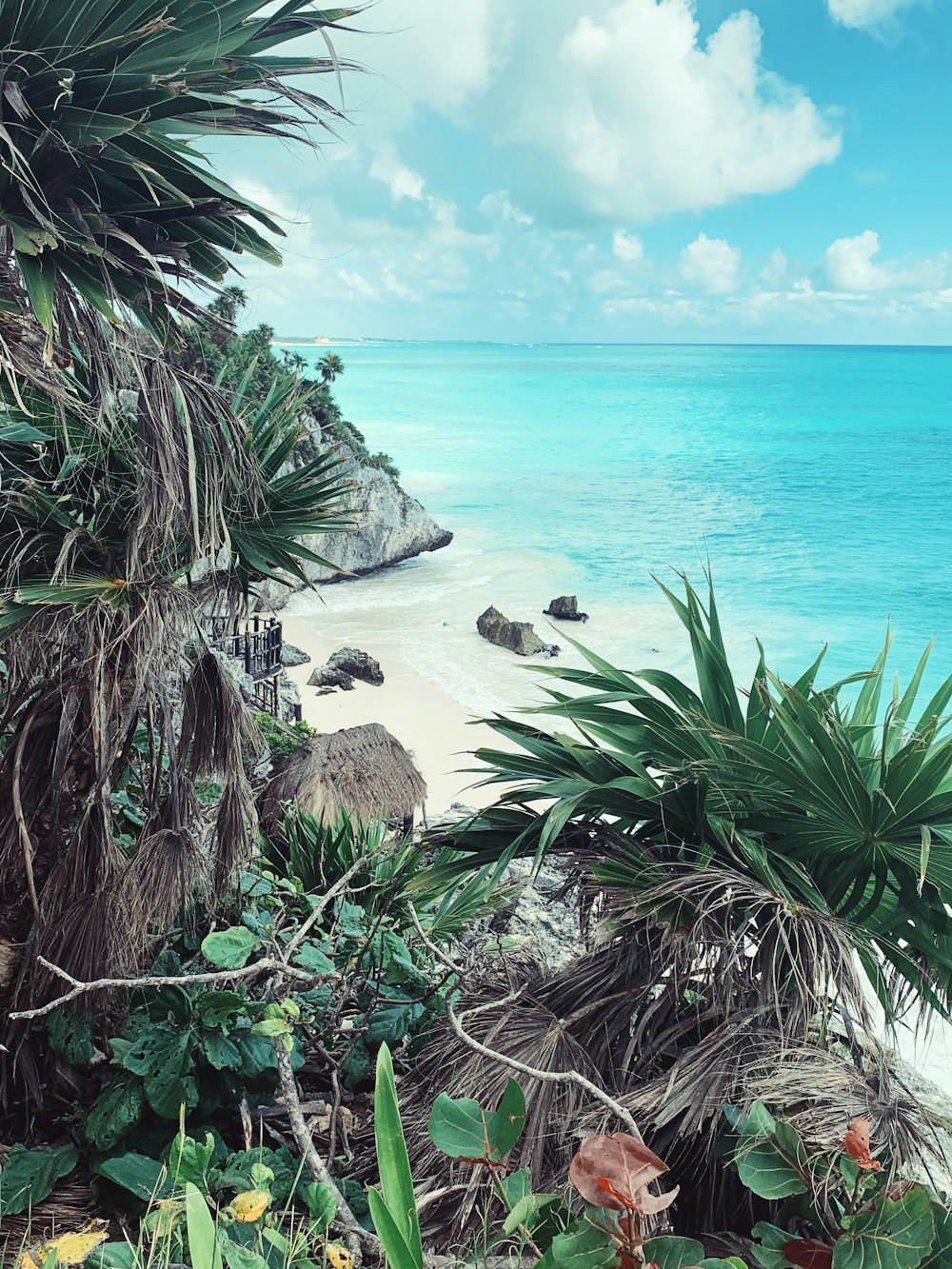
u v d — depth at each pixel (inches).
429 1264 65.0
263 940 111.8
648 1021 100.7
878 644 1696.6
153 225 113.5
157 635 122.4
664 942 93.8
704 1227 90.4
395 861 168.2
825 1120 78.9
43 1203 101.0
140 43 103.3
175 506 123.3
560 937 234.7
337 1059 133.6
